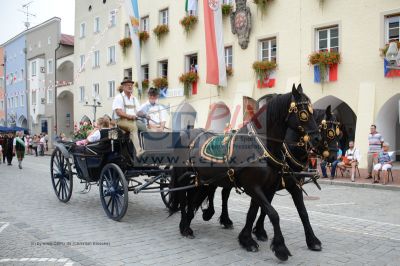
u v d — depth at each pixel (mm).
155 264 4977
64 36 41562
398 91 14930
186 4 21328
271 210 5102
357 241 6016
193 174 6402
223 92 20984
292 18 18188
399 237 6273
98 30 32531
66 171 9211
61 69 39625
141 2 27062
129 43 28172
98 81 32344
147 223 7199
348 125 20359
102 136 7973
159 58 25516
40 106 42031
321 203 9523
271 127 5258
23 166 20516
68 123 40219
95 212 8156
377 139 13961
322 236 6312
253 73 19750
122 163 7609
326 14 17031
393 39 15336
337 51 16922
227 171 5574
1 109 52656
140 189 7176
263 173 5223
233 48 20641
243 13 19844
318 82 17219
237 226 7047
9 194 10586
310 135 5000
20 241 5969
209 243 5934
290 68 18250
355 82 16156
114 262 5047
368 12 15742
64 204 9062
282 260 4973
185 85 22484
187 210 6434
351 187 12641
